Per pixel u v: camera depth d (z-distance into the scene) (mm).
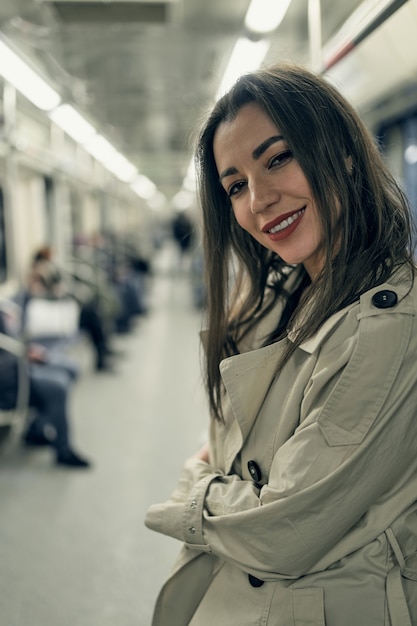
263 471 928
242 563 856
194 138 1058
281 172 885
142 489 3295
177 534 927
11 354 3631
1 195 5191
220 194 1069
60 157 6301
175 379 5871
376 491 816
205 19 3699
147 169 12406
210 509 908
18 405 3527
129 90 5168
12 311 4277
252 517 824
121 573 2455
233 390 949
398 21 1859
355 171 899
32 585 2377
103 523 2900
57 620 2145
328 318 869
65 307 5266
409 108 2971
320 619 818
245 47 3191
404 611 805
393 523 833
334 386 808
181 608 998
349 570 824
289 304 1083
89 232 9531
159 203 27438
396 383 792
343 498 800
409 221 918
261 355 945
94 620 2145
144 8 3574
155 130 7473
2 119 3920
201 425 4418
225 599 908
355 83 2508
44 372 3791
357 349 796
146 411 4809
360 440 789
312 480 794
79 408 4930
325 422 805
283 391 921
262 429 936
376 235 880
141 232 18359
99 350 6262
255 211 909
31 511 3037
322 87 904
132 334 8523
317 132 866
